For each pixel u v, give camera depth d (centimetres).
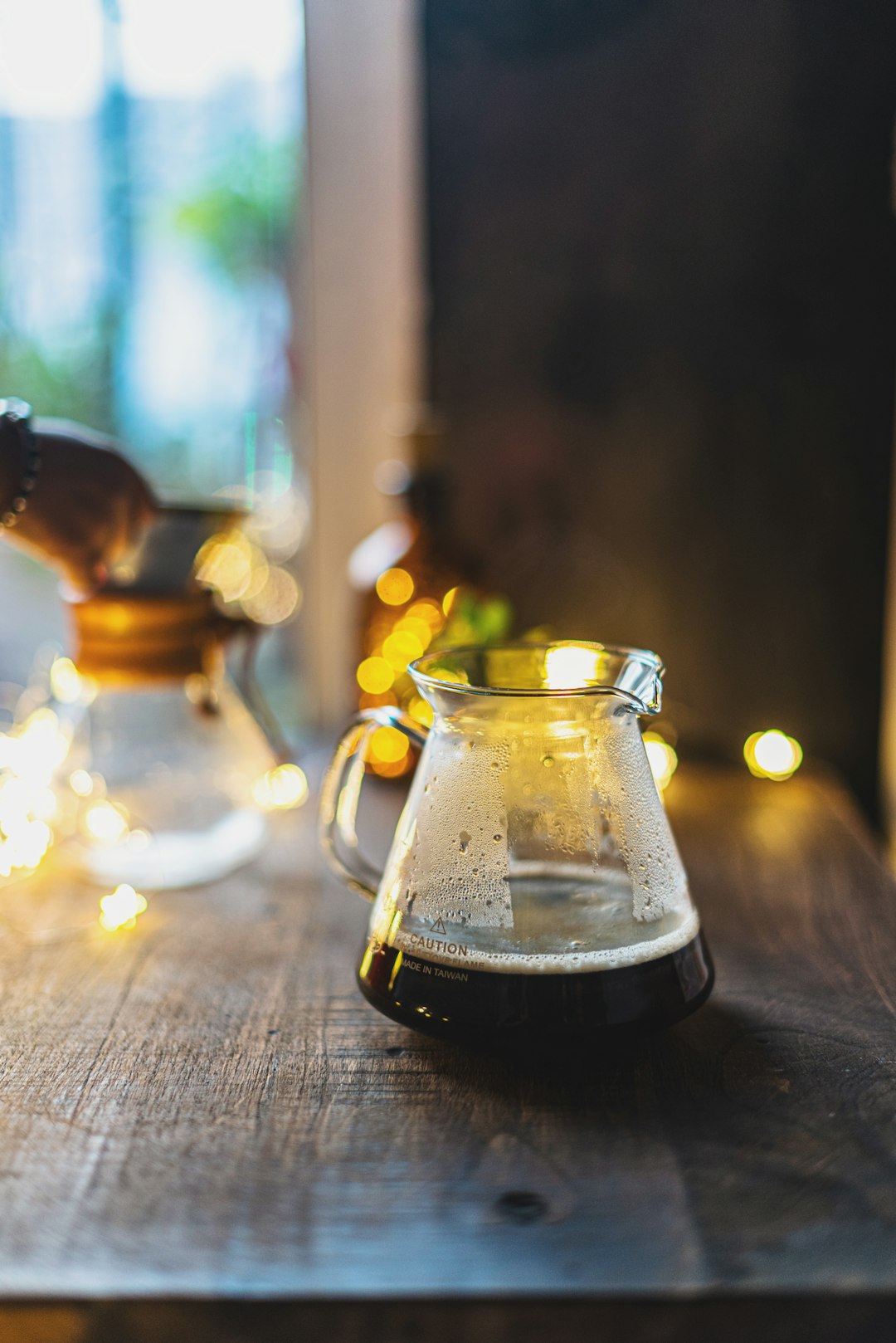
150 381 101
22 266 100
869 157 81
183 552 62
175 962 56
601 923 47
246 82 97
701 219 83
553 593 88
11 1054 49
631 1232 40
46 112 98
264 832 71
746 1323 38
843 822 75
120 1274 38
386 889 50
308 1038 50
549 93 83
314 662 100
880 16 79
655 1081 47
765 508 86
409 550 80
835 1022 51
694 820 75
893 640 86
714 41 81
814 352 83
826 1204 41
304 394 98
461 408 87
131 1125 45
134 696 63
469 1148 43
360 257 94
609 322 85
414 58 90
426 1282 38
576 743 48
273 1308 38
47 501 56
